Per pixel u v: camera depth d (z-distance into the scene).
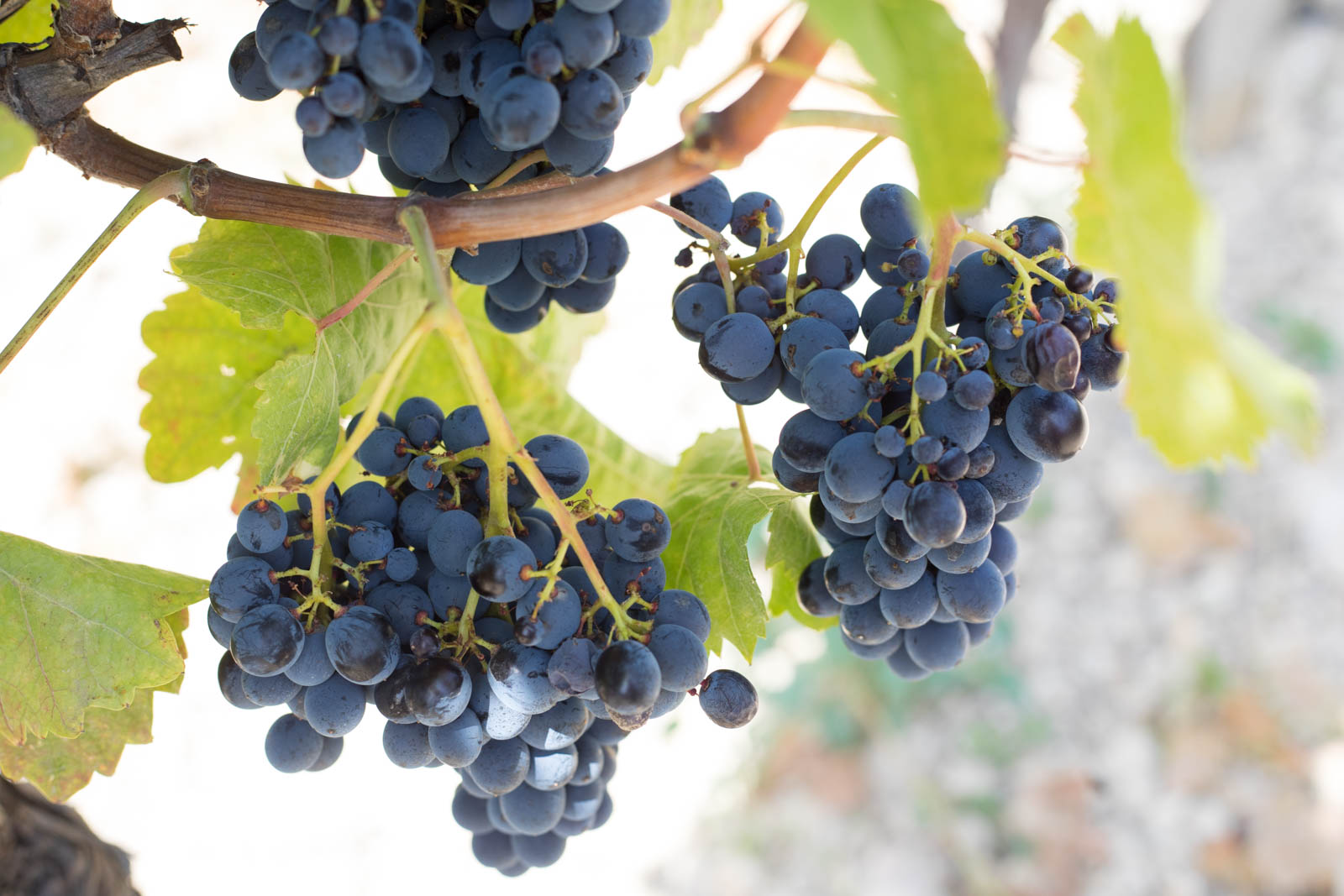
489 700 0.40
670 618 0.41
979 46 0.81
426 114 0.40
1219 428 0.32
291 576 0.40
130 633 0.42
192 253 0.44
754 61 0.34
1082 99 0.33
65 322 1.31
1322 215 1.82
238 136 1.42
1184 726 1.39
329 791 1.26
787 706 1.42
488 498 0.42
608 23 0.38
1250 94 1.95
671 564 0.48
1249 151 1.95
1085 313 0.41
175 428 0.50
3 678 0.42
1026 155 0.36
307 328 0.50
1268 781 1.34
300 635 0.39
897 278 0.43
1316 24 2.01
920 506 0.39
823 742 1.41
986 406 0.40
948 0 0.35
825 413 0.40
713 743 1.42
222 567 0.40
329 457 0.45
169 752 1.22
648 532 0.41
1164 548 1.53
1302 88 1.96
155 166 0.43
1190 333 0.32
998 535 0.44
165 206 1.39
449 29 0.40
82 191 1.38
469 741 0.40
